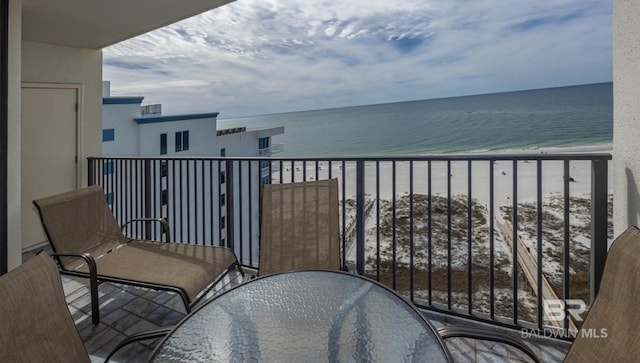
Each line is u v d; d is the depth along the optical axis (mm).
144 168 4594
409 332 1309
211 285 2457
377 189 2709
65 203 2711
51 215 2584
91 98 4629
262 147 16906
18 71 2592
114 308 2523
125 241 3002
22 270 1234
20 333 1139
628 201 1666
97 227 2875
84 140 4566
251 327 1376
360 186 2723
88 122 4605
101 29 3756
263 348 1250
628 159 1662
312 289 1666
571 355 1254
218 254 2660
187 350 1254
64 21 3488
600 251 1921
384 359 1165
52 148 4254
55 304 1285
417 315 1424
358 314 1440
